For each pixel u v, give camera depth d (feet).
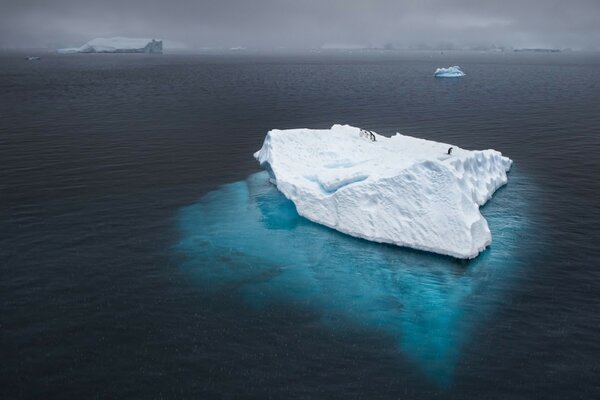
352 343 64.03
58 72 572.92
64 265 82.94
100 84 407.23
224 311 70.64
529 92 357.20
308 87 403.54
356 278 80.43
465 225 87.86
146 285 77.15
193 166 145.07
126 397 54.34
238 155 159.12
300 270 82.74
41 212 106.01
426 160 93.25
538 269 83.66
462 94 342.85
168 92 351.87
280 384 56.70
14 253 86.74
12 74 528.63
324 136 125.49
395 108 268.62
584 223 102.83
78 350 61.72
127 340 63.82
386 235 92.32
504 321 69.10
